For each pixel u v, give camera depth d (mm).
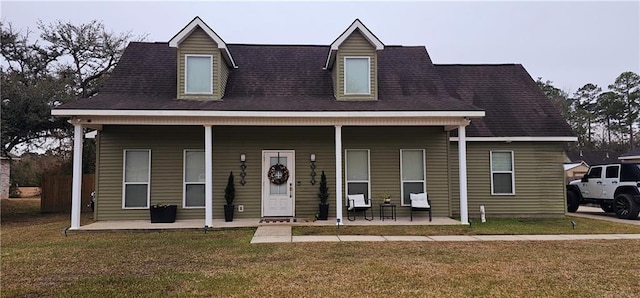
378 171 12273
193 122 10281
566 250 7637
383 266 6320
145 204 11656
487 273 5906
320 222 11062
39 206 20250
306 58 14023
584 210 16688
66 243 8461
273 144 12086
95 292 4992
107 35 21719
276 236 9156
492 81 14828
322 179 11961
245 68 13242
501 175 13055
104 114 9734
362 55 12000
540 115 13547
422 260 6766
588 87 50062
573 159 36500
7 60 19156
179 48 11586
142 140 11742
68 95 16719
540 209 12930
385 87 12758
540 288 5199
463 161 10844
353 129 12320
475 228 10305
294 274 5836
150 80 12289
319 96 12172
